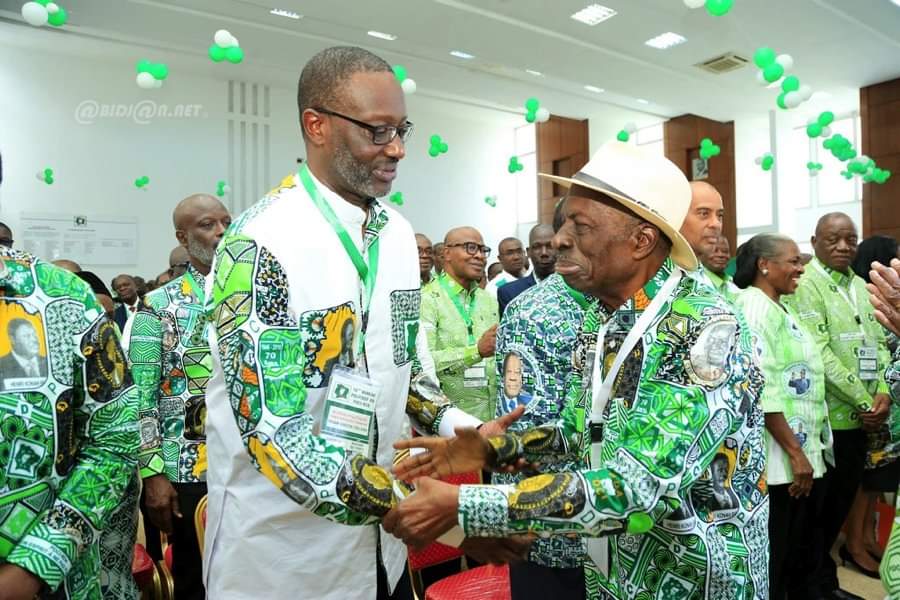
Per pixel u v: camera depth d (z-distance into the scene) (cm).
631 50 904
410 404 140
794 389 234
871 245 351
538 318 166
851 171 764
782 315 237
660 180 106
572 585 163
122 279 775
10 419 97
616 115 1272
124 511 151
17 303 100
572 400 126
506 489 97
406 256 132
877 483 304
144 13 815
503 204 1494
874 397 290
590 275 109
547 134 1407
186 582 213
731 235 1200
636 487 94
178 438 210
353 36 888
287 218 114
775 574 238
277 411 104
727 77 985
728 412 99
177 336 211
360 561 119
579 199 108
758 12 758
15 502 98
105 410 109
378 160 116
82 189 1043
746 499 110
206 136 1148
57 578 98
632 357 103
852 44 845
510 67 991
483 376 302
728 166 1205
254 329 106
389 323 125
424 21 829
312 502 102
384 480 105
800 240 1138
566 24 830
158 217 1105
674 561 105
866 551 319
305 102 118
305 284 112
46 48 997
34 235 1005
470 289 331
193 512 210
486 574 203
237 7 802
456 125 1429
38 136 1009
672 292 105
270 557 116
